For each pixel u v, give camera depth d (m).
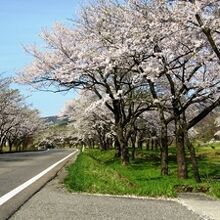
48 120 101.94
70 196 12.78
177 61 19.09
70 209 10.21
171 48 17.83
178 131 19.80
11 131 79.00
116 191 14.00
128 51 17.75
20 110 72.44
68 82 23.88
